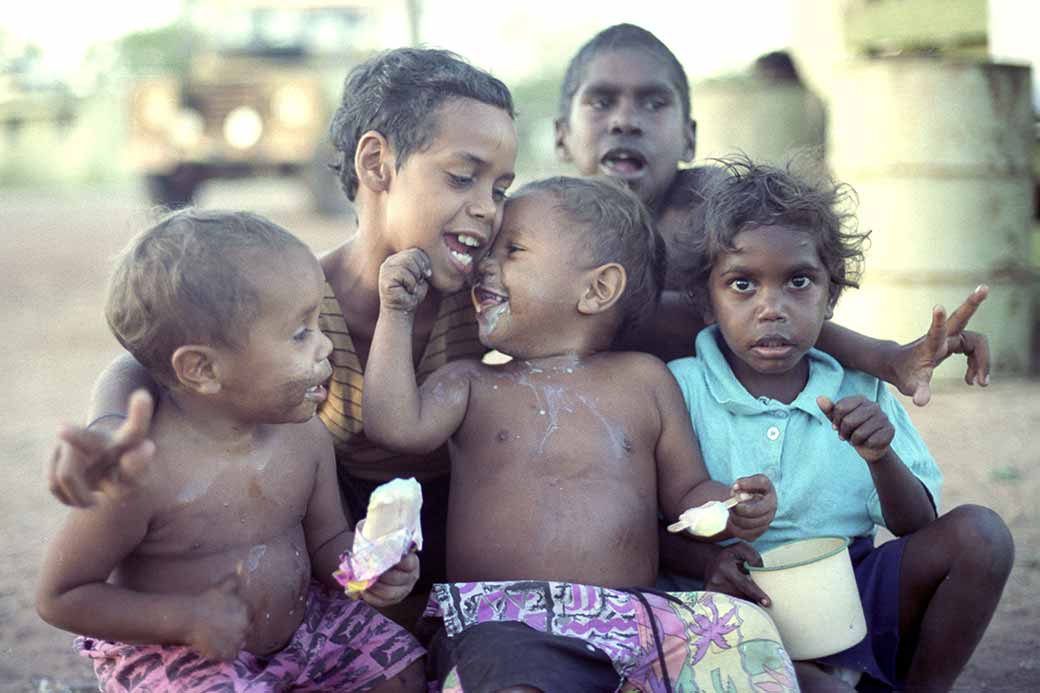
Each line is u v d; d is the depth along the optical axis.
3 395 7.80
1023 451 5.57
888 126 6.79
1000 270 6.98
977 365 2.88
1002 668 3.26
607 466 2.77
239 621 2.29
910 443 2.98
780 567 2.69
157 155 14.22
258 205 21.67
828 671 2.75
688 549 2.88
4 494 5.46
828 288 2.97
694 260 3.05
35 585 4.17
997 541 2.70
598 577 2.69
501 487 2.76
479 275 2.92
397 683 2.58
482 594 2.57
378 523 2.30
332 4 15.02
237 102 14.39
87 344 9.74
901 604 2.80
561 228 2.87
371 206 2.92
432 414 2.77
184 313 2.36
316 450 2.62
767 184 2.92
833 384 2.98
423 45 3.28
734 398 2.94
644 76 3.96
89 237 17.81
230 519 2.45
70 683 3.33
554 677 2.37
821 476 2.91
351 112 2.96
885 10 7.76
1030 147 7.07
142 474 2.11
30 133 31.92
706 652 2.56
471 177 2.82
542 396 2.84
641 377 2.90
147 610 2.29
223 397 2.42
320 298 2.48
